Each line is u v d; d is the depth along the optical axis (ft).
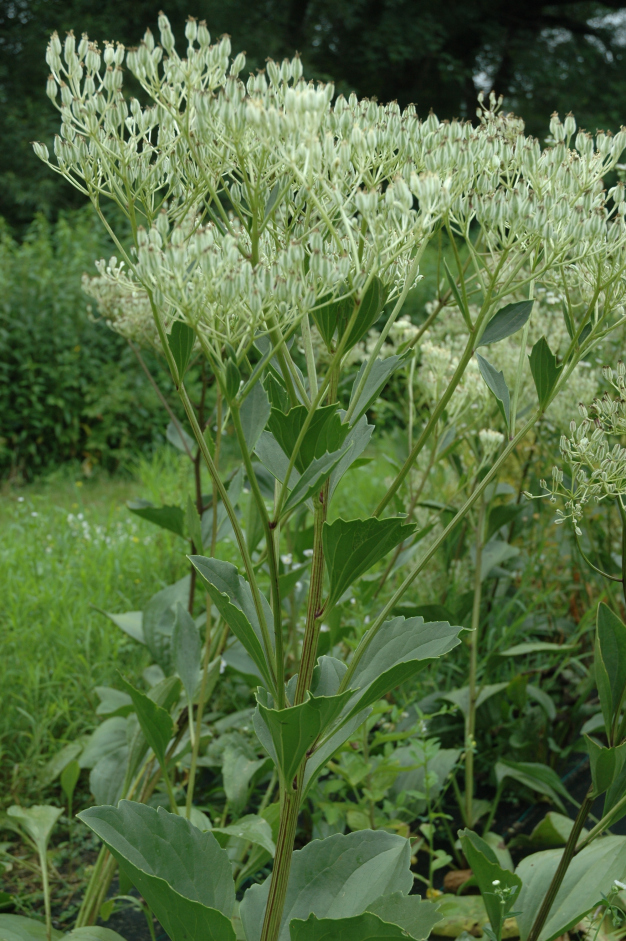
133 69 3.99
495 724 9.69
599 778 5.22
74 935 5.64
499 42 54.49
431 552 4.40
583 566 10.85
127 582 13.28
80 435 26.68
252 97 3.60
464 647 10.86
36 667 10.02
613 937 6.46
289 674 9.82
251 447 3.92
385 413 23.57
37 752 9.20
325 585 10.84
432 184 3.72
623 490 5.40
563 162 4.29
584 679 10.05
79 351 26.48
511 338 10.91
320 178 3.69
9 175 41.19
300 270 3.65
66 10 43.80
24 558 13.52
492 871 5.49
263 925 4.48
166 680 6.66
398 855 4.86
